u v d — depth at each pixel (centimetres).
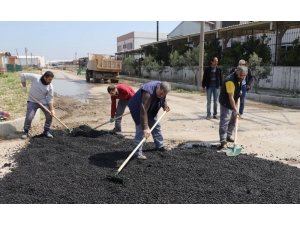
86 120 909
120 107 741
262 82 1778
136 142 524
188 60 2066
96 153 562
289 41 1894
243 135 721
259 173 459
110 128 797
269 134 730
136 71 3509
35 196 387
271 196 385
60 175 452
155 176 449
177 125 841
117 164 502
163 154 551
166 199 382
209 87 907
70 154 552
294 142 660
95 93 1733
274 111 1077
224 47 2130
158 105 529
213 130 778
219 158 527
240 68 578
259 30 1956
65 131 732
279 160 545
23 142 640
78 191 401
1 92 1409
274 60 1841
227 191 397
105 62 2448
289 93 1512
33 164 504
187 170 468
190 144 642
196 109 1130
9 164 504
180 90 1859
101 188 411
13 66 4200
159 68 2670
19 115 847
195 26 3388
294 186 411
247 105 1235
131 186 415
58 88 2066
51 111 668
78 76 3838
